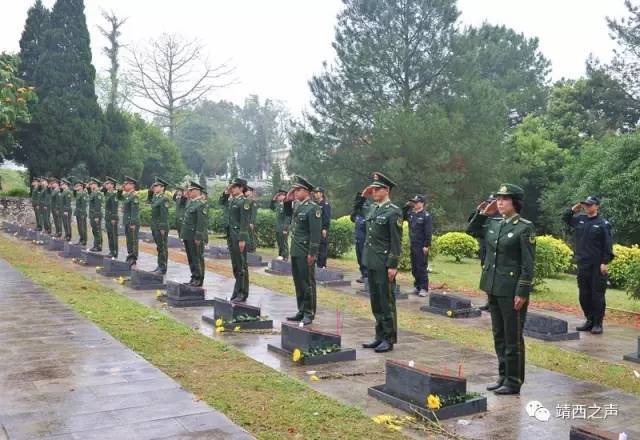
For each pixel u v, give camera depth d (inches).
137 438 181.9
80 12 1307.8
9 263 627.8
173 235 994.1
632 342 359.9
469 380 261.3
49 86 1261.1
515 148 1300.4
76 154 1272.1
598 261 382.6
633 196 831.1
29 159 1268.5
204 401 217.6
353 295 501.7
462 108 1095.6
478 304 484.4
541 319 365.4
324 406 217.9
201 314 395.9
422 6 1107.9
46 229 960.9
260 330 349.1
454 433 198.8
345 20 1161.4
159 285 500.4
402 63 1112.2
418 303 479.5
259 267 676.1
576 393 246.8
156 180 592.4
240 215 427.8
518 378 243.0
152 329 337.4
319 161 1130.0
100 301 423.8
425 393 215.3
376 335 317.7
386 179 315.9
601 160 948.6
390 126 1045.8
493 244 248.7
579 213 401.7
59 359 270.5
